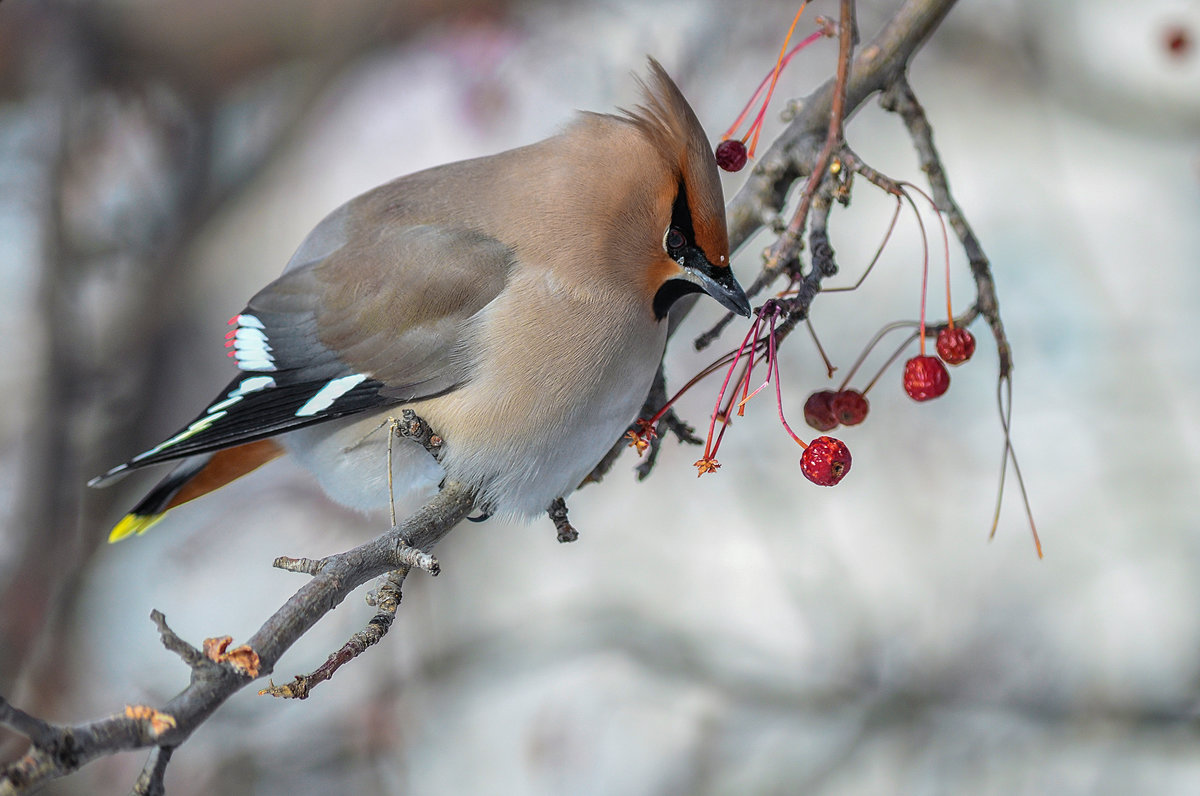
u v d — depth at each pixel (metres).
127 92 12.49
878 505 13.32
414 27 12.92
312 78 12.72
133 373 12.31
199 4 12.23
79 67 12.11
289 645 5.55
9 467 12.19
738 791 11.88
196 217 12.66
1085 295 13.73
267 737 11.64
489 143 13.26
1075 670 12.03
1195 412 13.29
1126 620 12.55
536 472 7.49
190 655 5.10
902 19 6.87
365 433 7.62
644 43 12.89
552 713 12.52
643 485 13.81
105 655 12.01
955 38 14.04
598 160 7.34
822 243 5.99
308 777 11.55
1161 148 14.43
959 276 13.80
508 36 12.92
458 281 7.38
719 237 7.08
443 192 7.77
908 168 14.28
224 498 12.42
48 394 11.61
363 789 11.62
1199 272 14.30
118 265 12.55
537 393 7.32
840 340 13.48
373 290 7.52
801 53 12.79
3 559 11.53
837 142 6.06
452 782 12.22
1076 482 13.24
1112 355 13.45
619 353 7.32
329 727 11.74
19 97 12.30
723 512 13.69
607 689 12.69
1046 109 14.04
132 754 11.13
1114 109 13.83
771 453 13.26
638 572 13.37
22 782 4.60
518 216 7.44
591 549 13.63
